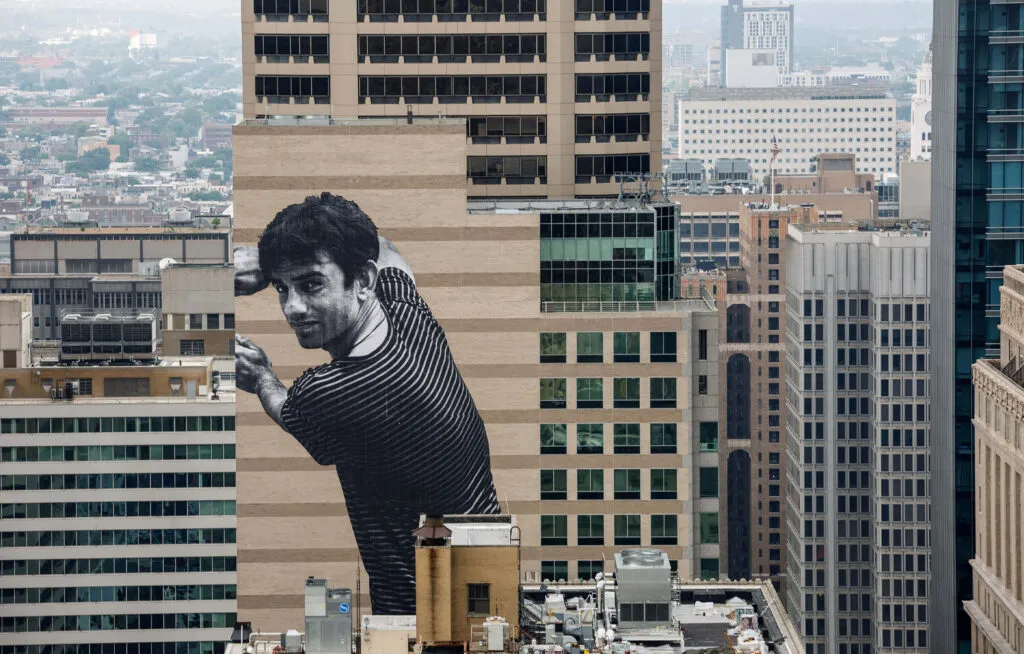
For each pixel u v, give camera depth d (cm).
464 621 16812
